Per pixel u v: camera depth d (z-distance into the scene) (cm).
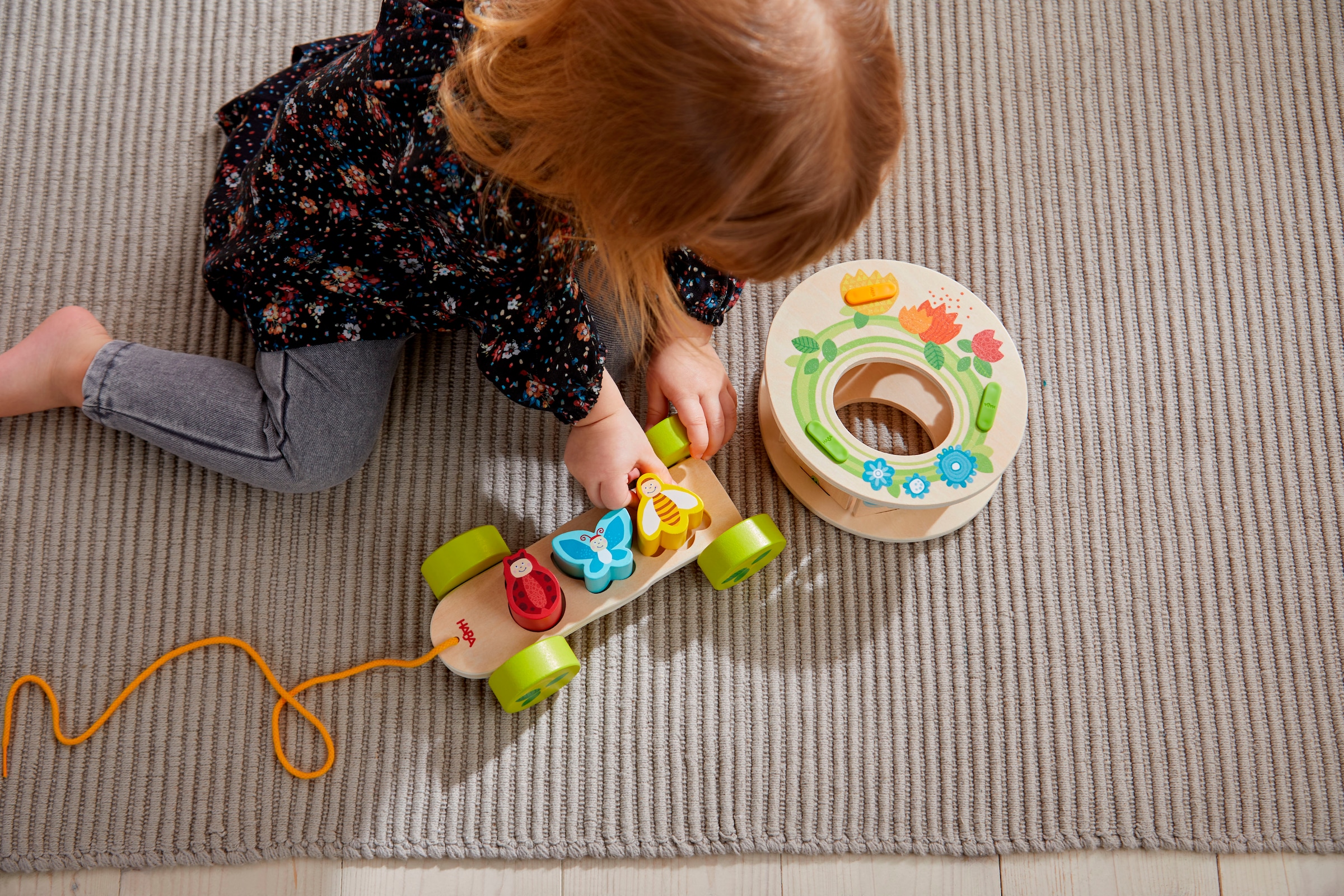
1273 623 98
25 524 98
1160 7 116
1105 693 96
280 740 93
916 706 96
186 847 90
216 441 91
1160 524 101
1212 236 110
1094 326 107
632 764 93
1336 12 116
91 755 92
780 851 92
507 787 92
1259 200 111
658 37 55
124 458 100
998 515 101
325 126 78
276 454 91
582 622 91
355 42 99
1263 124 114
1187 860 93
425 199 73
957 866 92
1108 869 92
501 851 91
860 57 59
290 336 88
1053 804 93
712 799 93
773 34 55
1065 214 110
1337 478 103
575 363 84
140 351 94
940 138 112
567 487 101
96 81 111
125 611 96
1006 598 99
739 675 96
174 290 105
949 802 93
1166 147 113
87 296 105
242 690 94
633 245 64
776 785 93
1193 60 115
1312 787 94
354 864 91
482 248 75
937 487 89
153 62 111
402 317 89
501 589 92
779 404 91
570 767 93
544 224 73
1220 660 97
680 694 95
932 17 116
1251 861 93
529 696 89
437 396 103
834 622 98
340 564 98
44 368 95
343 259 85
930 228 110
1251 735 95
